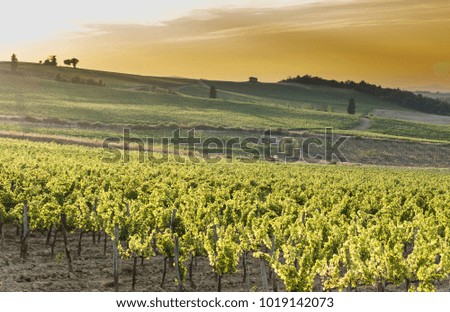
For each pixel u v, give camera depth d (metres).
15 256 34.97
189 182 55.09
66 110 191.75
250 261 37.00
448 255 27.09
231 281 32.59
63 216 33.47
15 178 46.62
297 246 28.30
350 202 47.06
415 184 73.31
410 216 44.59
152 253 30.30
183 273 30.05
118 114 195.25
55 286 29.81
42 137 125.44
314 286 31.27
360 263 26.03
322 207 43.94
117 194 41.47
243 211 38.72
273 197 47.22
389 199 52.09
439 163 152.25
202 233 32.41
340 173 91.94
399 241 32.66
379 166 139.88
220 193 46.25
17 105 192.75
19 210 35.78
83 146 114.75
